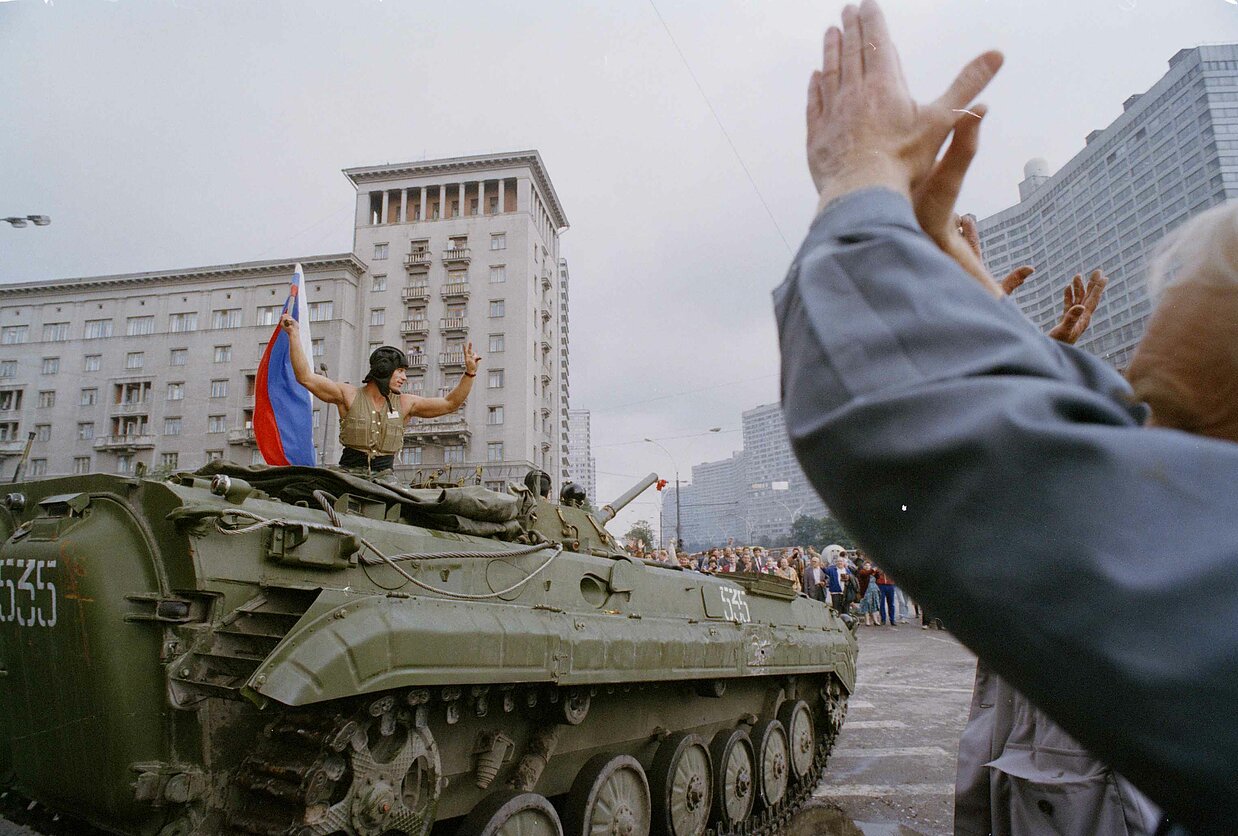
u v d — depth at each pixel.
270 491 4.79
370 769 3.62
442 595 4.72
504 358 49.06
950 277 0.83
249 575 3.85
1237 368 0.94
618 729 6.09
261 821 3.43
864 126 1.00
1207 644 0.56
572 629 4.96
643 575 6.41
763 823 7.16
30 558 3.99
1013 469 0.65
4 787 4.32
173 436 47.59
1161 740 0.58
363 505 4.82
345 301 49.12
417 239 51.38
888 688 13.26
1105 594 0.60
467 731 4.71
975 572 0.65
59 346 49.81
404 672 3.71
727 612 7.27
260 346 48.31
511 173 52.31
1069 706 0.63
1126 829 2.09
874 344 0.78
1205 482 0.63
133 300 49.78
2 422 49.09
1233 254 0.95
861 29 1.09
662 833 6.11
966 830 2.55
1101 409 0.73
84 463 48.16
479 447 48.09
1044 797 2.24
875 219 0.89
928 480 0.68
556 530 6.45
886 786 8.20
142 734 3.54
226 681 3.58
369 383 5.71
